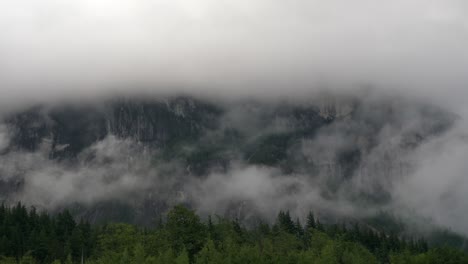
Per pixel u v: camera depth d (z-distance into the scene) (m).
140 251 116.50
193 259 126.88
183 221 139.62
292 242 158.50
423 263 139.25
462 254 150.50
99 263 126.88
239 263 112.50
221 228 161.12
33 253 170.62
